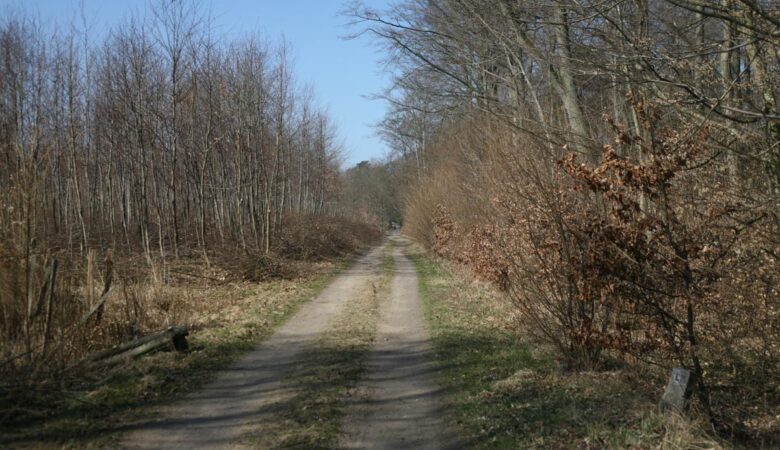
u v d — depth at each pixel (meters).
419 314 13.88
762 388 7.42
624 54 8.26
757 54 7.95
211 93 23.55
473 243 15.10
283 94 28.06
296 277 21.16
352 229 47.19
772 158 7.96
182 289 15.95
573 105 10.93
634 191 6.98
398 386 8.14
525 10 11.03
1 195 7.70
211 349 9.55
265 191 27.86
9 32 22.45
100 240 25.11
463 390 7.88
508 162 9.60
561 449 5.81
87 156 27.84
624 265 7.05
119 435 5.88
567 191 8.31
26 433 5.73
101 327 9.03
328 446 5.83
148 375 7.83
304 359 9.35
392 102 21.56
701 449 5.65
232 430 6.17
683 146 7.17
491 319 12.72
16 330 7.23
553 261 8.44
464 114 20.27
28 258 7.37
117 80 23.14
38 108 20.77
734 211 6.92
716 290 7.12
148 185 31.58
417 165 41.31
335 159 52.44
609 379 7.93
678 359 7.48
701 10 7.06
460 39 15.83
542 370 8.55
